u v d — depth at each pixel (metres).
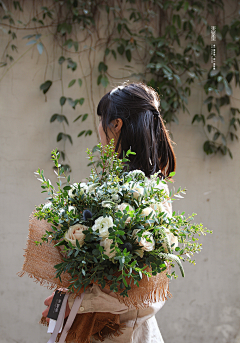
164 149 1.08
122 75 2.41
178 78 2.30
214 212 2.48
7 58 2.35
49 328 0.89
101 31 2.41
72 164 2.38
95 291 0.86
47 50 2.37
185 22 2.46
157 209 0.81
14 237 2.32
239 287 2.46
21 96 2.36
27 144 2.35
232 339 2.42
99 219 0.76
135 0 2.42
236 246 2.48
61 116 2.34
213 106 2.51
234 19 2.48
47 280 0.84
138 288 0.82
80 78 2.40
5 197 2.33
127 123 0.99
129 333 0.91
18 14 2.34
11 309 2.29
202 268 2.45
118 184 0.79
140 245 0.76
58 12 2.38
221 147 2.48
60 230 0.80
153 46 2.40
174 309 2.41
